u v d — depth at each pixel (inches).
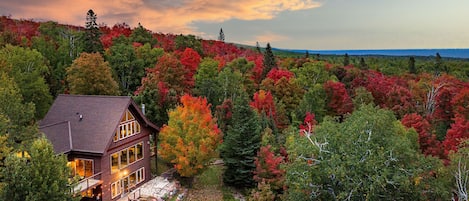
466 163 821.9
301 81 2399.1
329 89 2148.1
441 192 770.8
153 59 2544.3
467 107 1872.5
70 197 676.1
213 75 2283.5
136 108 1101.1
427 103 2305.6
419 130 1555.1
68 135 997.8
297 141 852.0
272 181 1040.8
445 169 844.6
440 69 3919.8
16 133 802.2
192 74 2354.8
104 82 1793.8
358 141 774.5
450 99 2022.6
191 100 1376.7
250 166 1167.0
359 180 728.3
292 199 826.2
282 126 1665.8
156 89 1601.9
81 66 1733.5
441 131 1845.5
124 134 1075.3
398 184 735.7
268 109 1700.3
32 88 1642.5
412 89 2608.3
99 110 1066.1
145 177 1186.6
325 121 909.8
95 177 970.1
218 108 1653.5
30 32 3021.7
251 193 1067.3
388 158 766.5
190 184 1181.1
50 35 3038.9
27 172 613.0
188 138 1130.0
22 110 818.2
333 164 733.9
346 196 741.9
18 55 1717.5
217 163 1427.2
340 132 804.6
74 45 2539.4
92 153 956.0
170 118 1176.2
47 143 649.0
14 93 853.8
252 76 2598.4
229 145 1195.9
